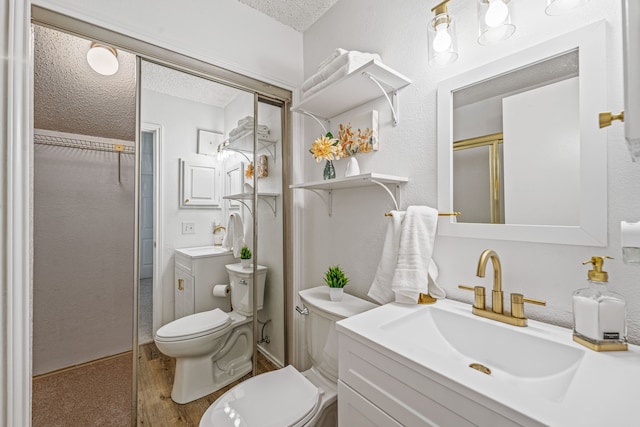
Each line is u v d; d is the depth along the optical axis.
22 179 0.97
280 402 1.07
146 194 1.30
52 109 1.09
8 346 0.93
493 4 0.82
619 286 0.70
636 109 0.38
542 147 0.82
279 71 1.70
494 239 0.92
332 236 1.58
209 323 1.48
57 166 1.10
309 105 1.42
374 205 1.35
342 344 0.85
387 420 0.70
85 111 1.16
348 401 0.83
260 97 1.69
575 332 0.69
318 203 1.68
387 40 1.29
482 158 0.96
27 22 0.99
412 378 0.64
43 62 1.07
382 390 0.72
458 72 1.03
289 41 1.75
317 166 1.69
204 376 1.45
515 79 0.89
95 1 1.13
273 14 1.65
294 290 1.75
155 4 1.28
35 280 1.05
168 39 1.31
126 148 1.24
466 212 0.99
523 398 0.49
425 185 1.13
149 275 1.31
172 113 1.37
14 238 0.95
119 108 1.23
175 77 1.38
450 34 0.96
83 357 1.15
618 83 0.71
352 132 1.43
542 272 0.83
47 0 1.04
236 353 1.60
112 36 1.19
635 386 0.52
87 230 1.16
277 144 1.76
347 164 1.38
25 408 0.95
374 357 0.74
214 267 1.51
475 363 0.83
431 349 0.88
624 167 0.69
